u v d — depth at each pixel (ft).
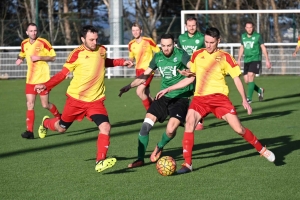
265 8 194.49
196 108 45.24
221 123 72.54
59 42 172.65
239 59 94.27
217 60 44.93
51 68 147.02
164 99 48.55
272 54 143.64
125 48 145.38
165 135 47.65
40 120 78.69
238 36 156.35
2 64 148.87
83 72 45.88
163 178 43.45
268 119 74.79
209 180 42.60
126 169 46.83
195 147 56.34
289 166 46.78
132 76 147.74
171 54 48.49
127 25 175.63
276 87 117.60
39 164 49.26
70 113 47.14
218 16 157.17
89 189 40.55
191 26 68.90
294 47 142.72
